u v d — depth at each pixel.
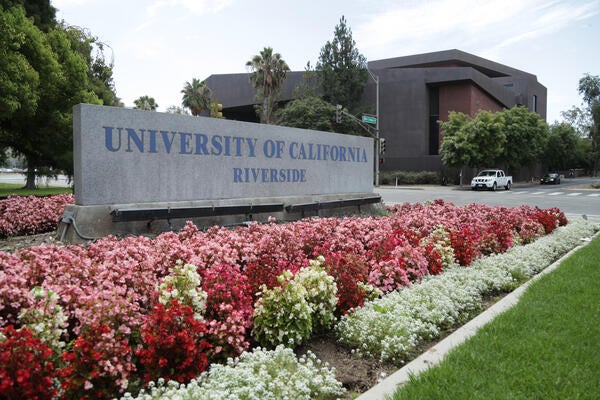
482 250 8.15
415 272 5.94
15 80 13.60
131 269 4.45
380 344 4.08
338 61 46.97
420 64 63.97
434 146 48.94
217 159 9.88
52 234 8.88
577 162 75.81
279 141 11.45
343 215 13.04
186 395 2.86
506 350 3.88
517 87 63.50
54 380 2.90
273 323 4.00
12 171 80.06
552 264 7.59
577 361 3.70
